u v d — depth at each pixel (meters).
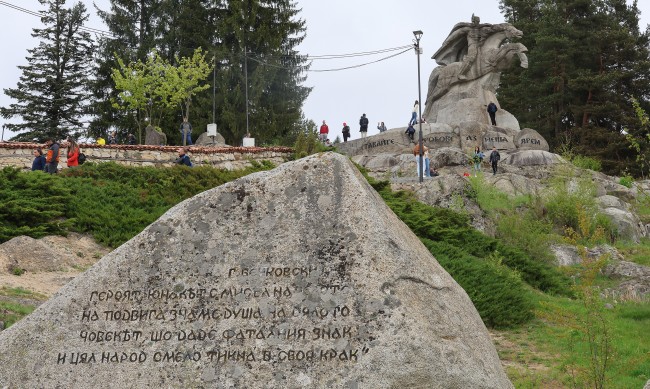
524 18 63.75
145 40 54.84
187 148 31.67
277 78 53.88
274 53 52.84
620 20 60.50
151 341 7.59
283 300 7.57
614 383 12.12
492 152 35.00
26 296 14.85
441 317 7.52
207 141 42.72
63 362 7.61
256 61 53.00
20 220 20.52
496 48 42.00
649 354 13.98
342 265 7.62
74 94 56.38
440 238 22.69
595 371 11.23
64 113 55.94
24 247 17.73
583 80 54.84
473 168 32.97
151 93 45.56
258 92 51.78
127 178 25.34
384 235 7.72
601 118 56.25
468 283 17.81
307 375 7.23
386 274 7.54
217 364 7.41
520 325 17.03
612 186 34.31
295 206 7.96
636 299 20.48
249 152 33.16
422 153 31.11
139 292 7.82
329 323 7.40
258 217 7.98
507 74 61.84
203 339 7.53
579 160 36.81
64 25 56.97
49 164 25.98
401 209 23.70
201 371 7.39
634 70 55.38
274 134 52.66
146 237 8.04
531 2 64.12
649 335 16.12
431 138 39.06
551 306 16.00
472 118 40.53
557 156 37.47
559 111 56.84
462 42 43.03
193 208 8.12
